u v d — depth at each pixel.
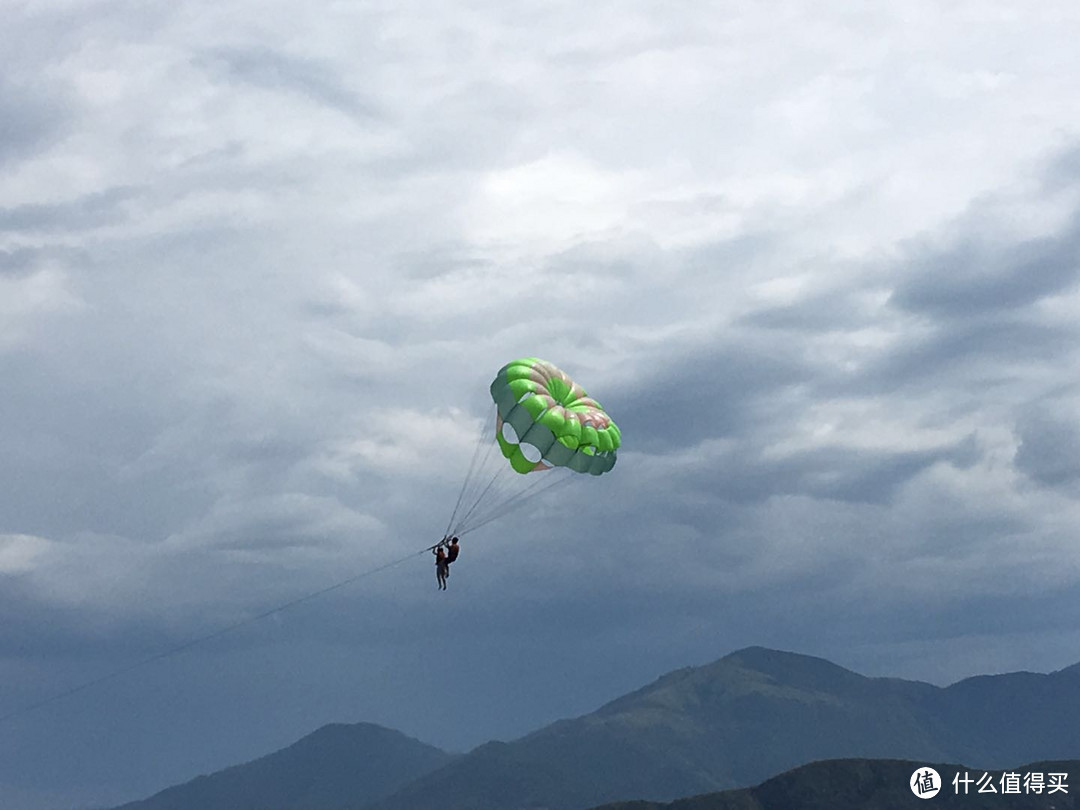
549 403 61.44
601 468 63.09
